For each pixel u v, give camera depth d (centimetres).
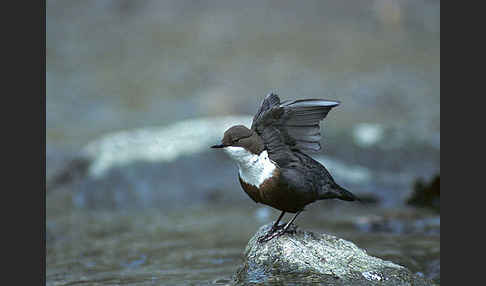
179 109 1902
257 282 730
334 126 1560
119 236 1161
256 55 2166
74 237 1158
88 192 1391
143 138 1508
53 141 1708
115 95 1994
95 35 2311
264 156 733
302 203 756
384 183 1398
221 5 2503
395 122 1783
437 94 1952
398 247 1029
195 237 1141
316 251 773
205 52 2198
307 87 1978
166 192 1396
